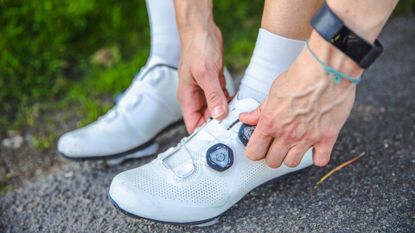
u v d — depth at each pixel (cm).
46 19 175
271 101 85
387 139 127
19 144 148
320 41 77
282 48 94
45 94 167
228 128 98
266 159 94
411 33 182
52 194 124
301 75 80
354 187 111
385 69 162
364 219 101
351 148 124
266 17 95
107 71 171
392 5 75
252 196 110
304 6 90
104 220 112
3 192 129
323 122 85
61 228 112
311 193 110
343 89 80
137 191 95
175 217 97
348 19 76
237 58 175
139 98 123
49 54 173
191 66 103
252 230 102
